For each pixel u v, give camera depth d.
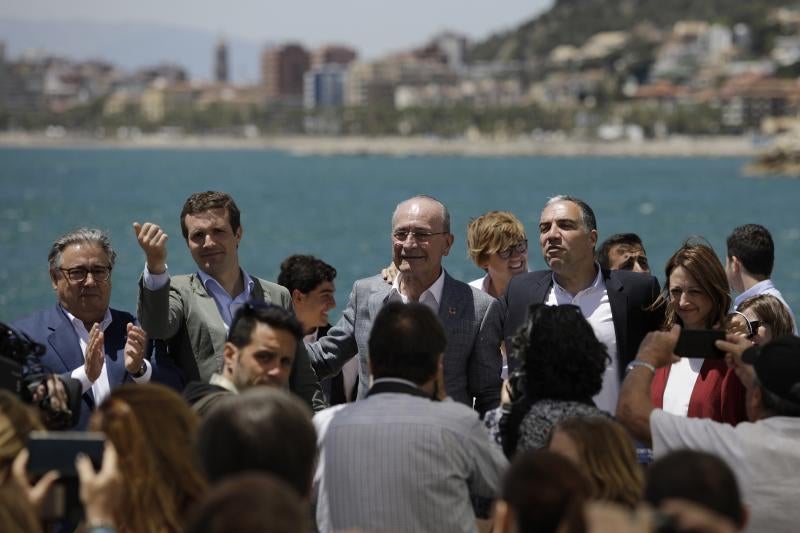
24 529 6.08
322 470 7.98
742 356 8.43
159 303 10.36
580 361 8.48
